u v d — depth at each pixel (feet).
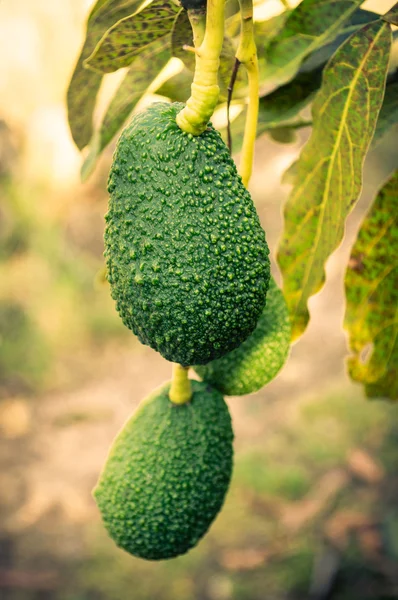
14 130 7.94
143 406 1.35
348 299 1.58
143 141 1.03
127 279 1.05
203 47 1.00
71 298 6.63
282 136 1.77
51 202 7.79
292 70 1.43
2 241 6.95
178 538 1.32
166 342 1.07
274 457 4.60
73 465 5.00
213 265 1.03
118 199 1.05
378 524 3.67
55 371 6.04
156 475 1.30
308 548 3.76
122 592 3.88
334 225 1.30
